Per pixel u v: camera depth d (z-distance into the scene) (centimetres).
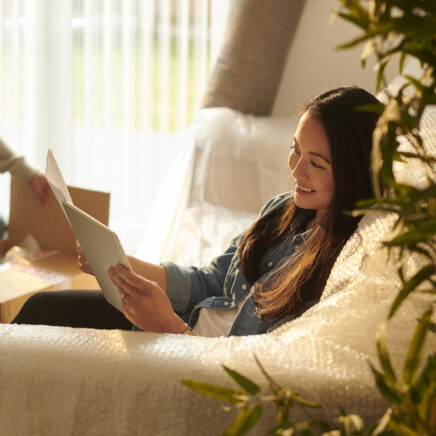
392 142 60
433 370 52
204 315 136
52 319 140
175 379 79
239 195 238
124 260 100
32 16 324
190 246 191
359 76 306
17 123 337
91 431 80
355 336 81
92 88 330
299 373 78
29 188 217
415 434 51
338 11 54
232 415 77
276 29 285
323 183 112
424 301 81
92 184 341
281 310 115
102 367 80
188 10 317
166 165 337
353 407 75
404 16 49
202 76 323
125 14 321
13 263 204
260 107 290
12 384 81
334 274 96
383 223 95
